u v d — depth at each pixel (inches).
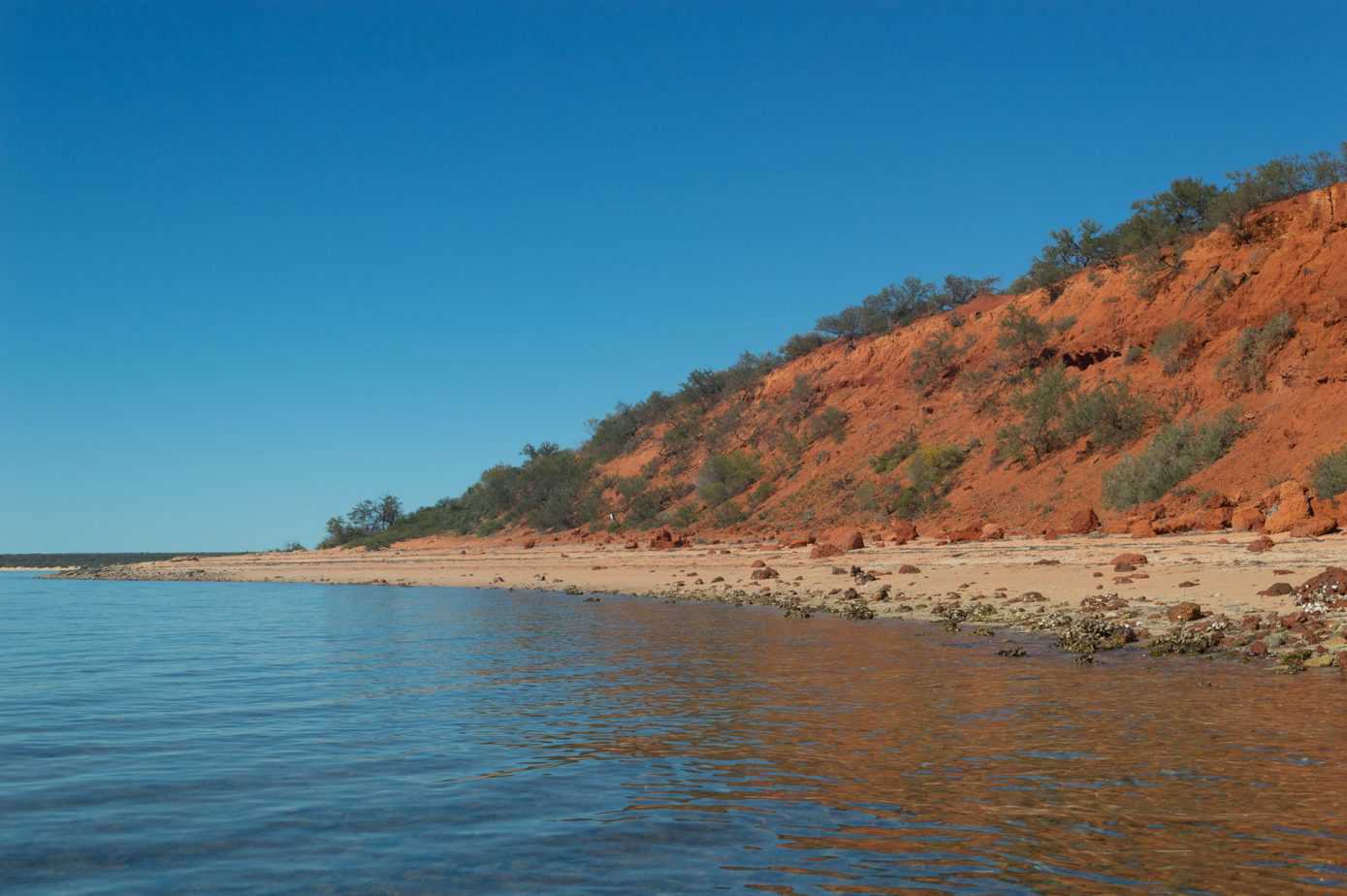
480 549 3531.0
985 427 2529.5
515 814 306.5
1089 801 307.3
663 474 3607.3
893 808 304.8
